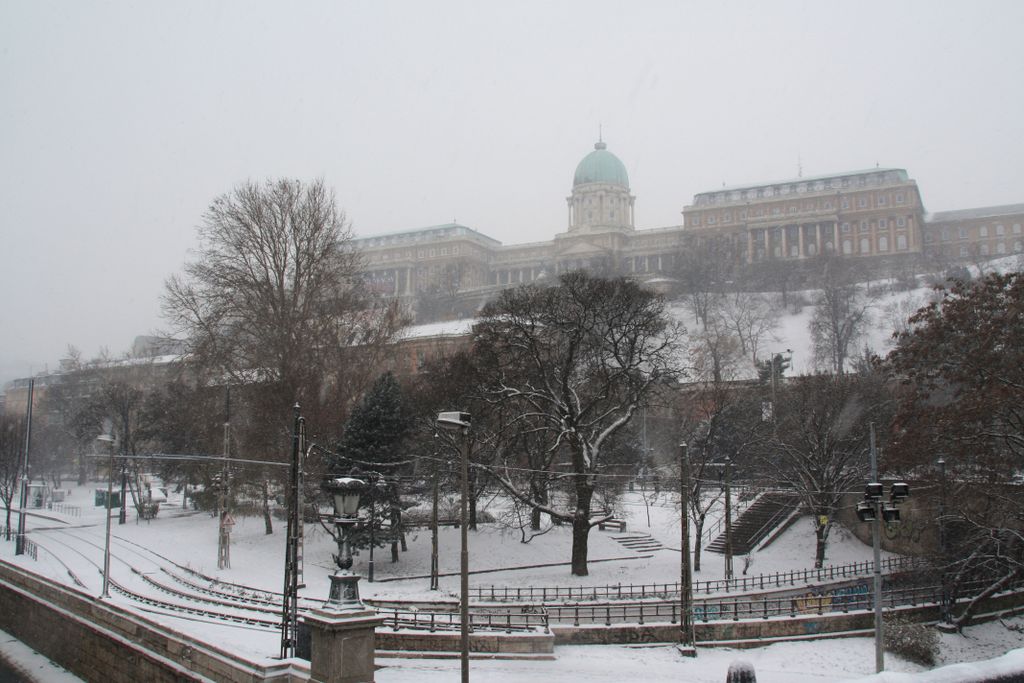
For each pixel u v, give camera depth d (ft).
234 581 145.28
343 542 57.00
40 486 318.04
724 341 349.00
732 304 467.11
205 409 196.85
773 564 172.24
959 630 124.88
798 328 443.73
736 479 204.95
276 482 185.68
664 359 170.60
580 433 160.76
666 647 107.96
